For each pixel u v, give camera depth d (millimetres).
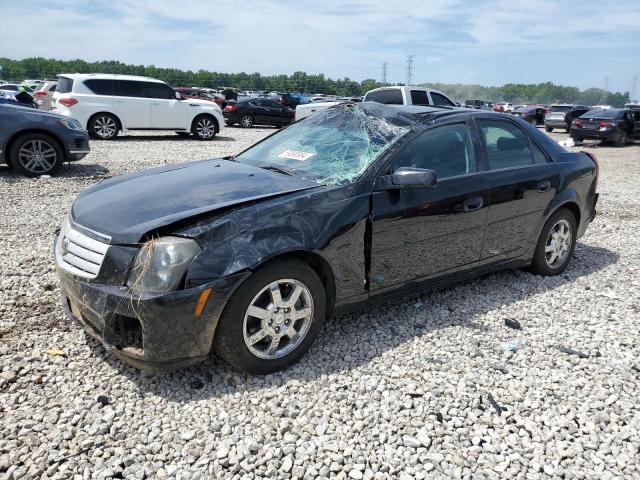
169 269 2670
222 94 36812
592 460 2529
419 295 4359
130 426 2611
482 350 3494
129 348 2803
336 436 2605
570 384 3143
